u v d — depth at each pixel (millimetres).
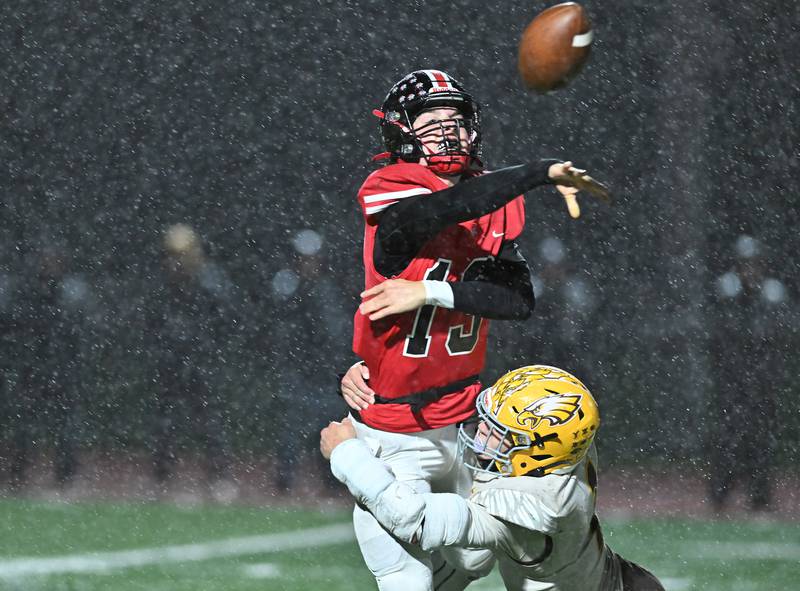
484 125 43906
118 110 40906
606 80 42906
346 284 34000
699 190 39562
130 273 34062
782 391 31250
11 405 31203
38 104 40500
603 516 26297
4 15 41844
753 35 41906
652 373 32875
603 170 41812
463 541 10508
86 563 19359
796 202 38688
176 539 21859
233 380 32125
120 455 30656
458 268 11047
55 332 32594
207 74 42219
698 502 28047
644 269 37062
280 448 29797
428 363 11242
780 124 40531
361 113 42906
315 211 39656
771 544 22297
